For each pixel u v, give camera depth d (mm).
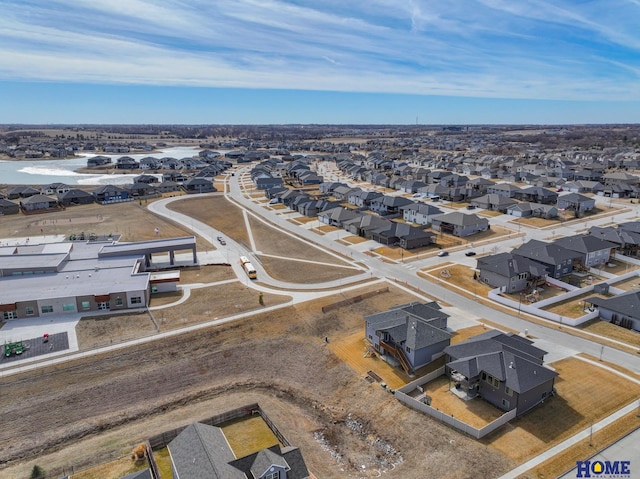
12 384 41656
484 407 38500
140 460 33688
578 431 34812
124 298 57188
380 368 45188
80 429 37250
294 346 50219
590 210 114312
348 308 58438
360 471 32844
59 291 57125
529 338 49875
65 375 43375
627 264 74562
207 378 45000
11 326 52250
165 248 74500
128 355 46875
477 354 41406
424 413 37750
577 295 61562
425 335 45219
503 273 63406
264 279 69375
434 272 71625
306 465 33062
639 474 30422
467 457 32562
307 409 40812
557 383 41156
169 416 39188
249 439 36281
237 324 53875
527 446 33312
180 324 53438
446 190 131625
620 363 44531
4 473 32594
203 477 27188
